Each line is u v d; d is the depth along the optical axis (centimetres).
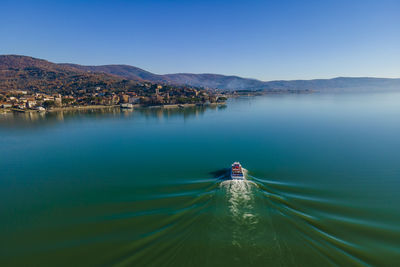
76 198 5309
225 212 3878
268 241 3166
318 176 6100
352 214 4138
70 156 9281
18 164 8306
